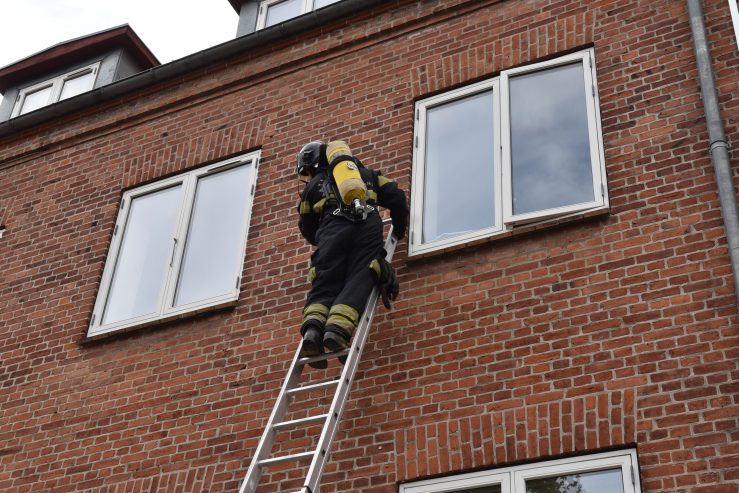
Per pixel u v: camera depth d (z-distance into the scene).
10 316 9.66
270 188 9.15
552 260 7.16
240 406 7.72
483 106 8.50
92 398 8.48
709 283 6.51
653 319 6.53
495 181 7.91
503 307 7.11
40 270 9.93
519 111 8.24
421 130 8.65
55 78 13.14
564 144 7.86
